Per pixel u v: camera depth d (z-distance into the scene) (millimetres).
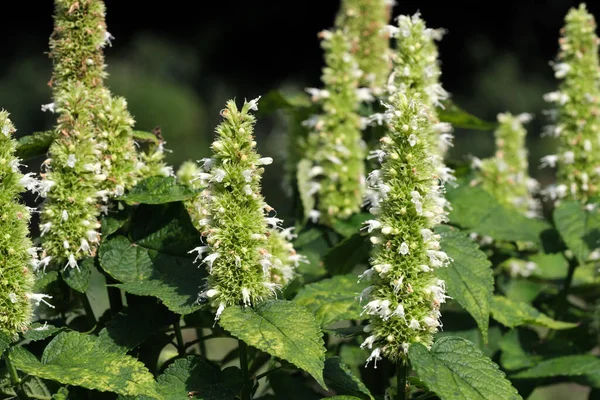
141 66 29656
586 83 7938
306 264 7730
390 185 5020
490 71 30547
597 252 7730
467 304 5684
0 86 27281
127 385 4738
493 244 8023
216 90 30828
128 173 5793
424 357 4859
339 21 8492
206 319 6277
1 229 4766
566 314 8016
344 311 5859
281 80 32438
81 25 5875
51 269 5699
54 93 5984
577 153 7941
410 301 4996
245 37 31906
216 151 4961
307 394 6859
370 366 7047
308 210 7625
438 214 5109
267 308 4957
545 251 7586
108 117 5762
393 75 6281
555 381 7426
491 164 8359
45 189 5367
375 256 5094
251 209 5004
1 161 4781
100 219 5828
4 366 5613
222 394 5184
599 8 30922
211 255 4910
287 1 31938
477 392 4656
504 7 31141
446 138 7246
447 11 31109
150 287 5359
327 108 7602
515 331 7312
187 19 31938
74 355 5004
